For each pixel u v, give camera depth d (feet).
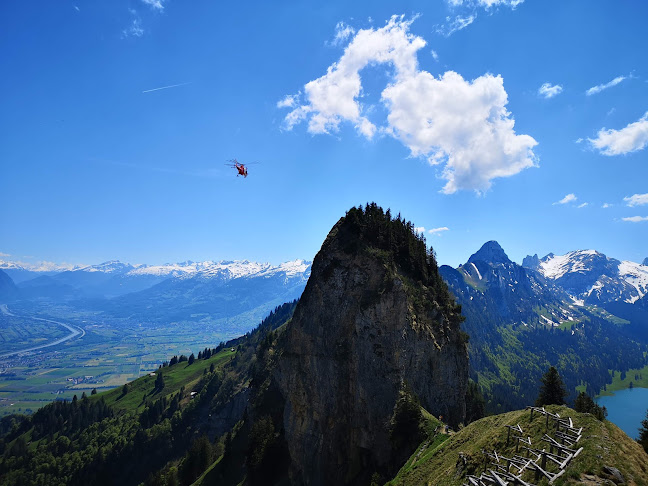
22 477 571.28
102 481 547.49
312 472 271.69
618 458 103.76
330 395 279.90
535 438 126.72
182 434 597.93
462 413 294.87
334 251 323.57
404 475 172.55
